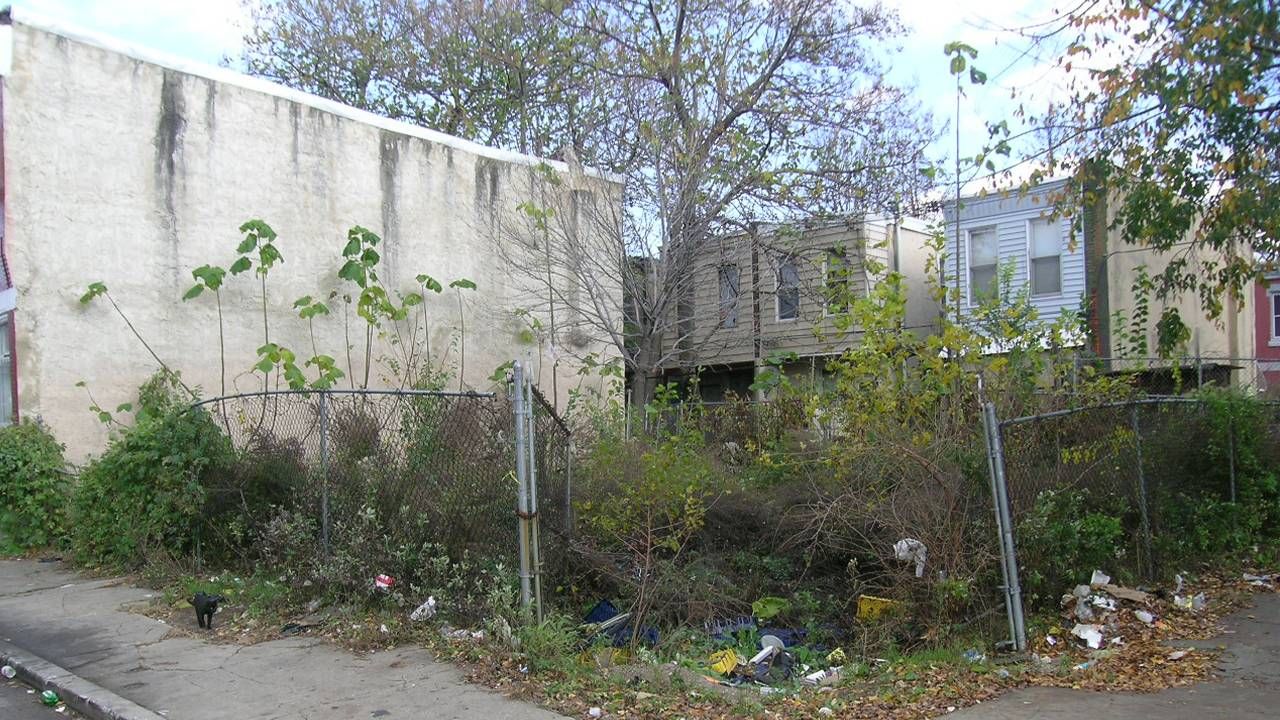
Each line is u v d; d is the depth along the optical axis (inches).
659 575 315.9
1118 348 613.9
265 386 489.1
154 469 366.6
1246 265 409.7
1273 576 334.6
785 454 373.1
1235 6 340.8
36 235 447.5
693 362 727.7
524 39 893.8
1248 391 428.5
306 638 270.1
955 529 271.1
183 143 502.6
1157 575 317.1
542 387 655.1
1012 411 312.0
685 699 220.5
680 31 657.0
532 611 258.1
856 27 720.3
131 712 208.7
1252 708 205.2
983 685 225.3
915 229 808.9
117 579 355.6
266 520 343.0
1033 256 762.2
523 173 661.9
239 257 523.5
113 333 472.4
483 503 277.4
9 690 240.8
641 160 647.1
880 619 288.8
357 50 992.2
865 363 329.4
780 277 684.7
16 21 443.2
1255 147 370.9
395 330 593.9
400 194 601.0
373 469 306.7
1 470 407.8
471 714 207.6
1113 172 410.6
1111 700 212.2
